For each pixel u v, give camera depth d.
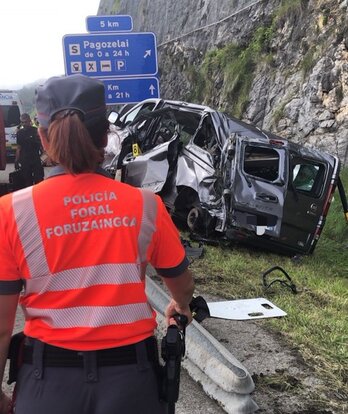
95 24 11.78
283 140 7.15
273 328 4.13
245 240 6.76
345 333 4.05
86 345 1.43
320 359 3.59
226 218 6.64
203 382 3.18
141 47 11.80
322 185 7.18
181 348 1.61
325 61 11.85
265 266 6.21
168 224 1.59
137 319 1.48
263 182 6.82
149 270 5.14
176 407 2.98
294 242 7.00
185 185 7.22
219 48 18.75
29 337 1.47
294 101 12.55
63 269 1.44
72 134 1.46
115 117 9.30
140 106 9.50
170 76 23.62
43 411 1.40
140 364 1.46
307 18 13.39
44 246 1.43
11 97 18.25
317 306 4.82
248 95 14.76
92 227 1.47
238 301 4.71
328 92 11.53
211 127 7.41
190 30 23.52
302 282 5.67
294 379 3.29
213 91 17.59
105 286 1.46
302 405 3.01
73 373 1.42
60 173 1.52
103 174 1.56
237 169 6.71
